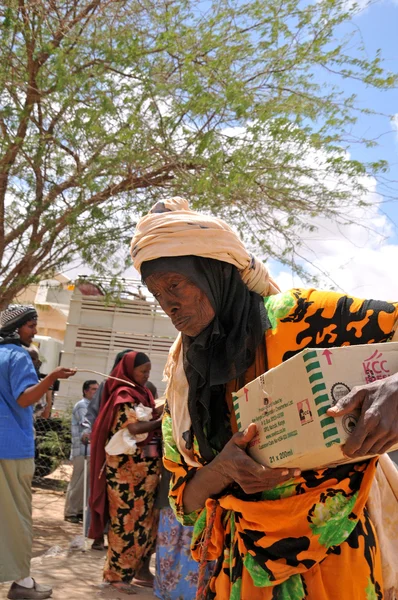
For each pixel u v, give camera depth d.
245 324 1.96
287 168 8.11
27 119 7.89
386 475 2.03
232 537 2.00
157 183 8.34
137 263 1.98
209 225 1.94
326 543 1.80
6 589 4.99
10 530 4.59
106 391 5.77
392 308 1.90
